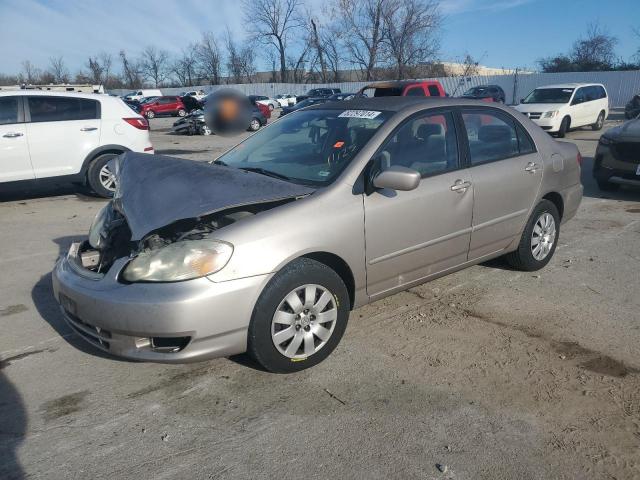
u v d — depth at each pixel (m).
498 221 4.30
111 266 3.08
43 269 5.21
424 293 4.45
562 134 17.30
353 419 2.82
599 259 5.29
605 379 3.18
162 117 38.69
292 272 3.06
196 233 3.04
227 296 2.84
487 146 4.28
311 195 3.24
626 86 34.66
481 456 2.54
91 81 70.75
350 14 43.75
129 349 2.89
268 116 24.86
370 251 3.43
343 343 3.62
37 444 2.65
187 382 3.18
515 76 38.59
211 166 3.56
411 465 2.49
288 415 2.86
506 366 3.32
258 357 3.05
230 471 2.46
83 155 8.23
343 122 3.91
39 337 3.77
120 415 2.88
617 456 2.54
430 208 3.72
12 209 7.86
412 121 3.79
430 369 3.29
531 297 4.36
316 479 2.41
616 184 8.48
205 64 64.56
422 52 42.31
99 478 2.43
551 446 2.61
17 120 7.80
